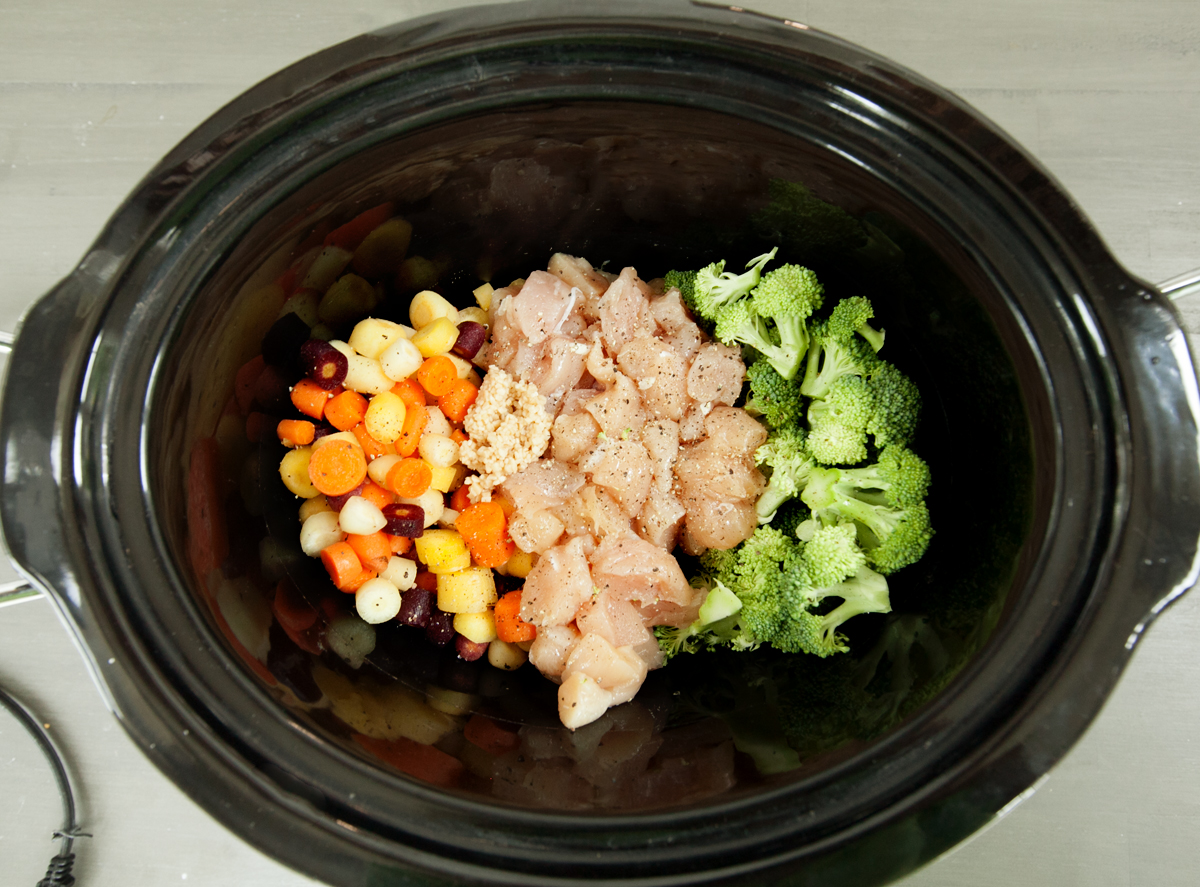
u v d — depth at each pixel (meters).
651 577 0.42
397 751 0.37
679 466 0.43
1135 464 0.33
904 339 0.44
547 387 0.44
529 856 0.33
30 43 0.49
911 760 0.33
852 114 0.35
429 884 0.32
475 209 0.43
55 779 0.47
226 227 0.35
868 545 0.43
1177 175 0.48
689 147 0.39
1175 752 0.46
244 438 0.41
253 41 0.49
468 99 0.35
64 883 0.45
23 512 0.33
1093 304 0.34
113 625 0.33
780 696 0.41
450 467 0.44
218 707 0.33
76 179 0.49
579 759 0.40
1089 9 0.48
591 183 0.43
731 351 0.43
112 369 0.34
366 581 0.43
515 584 0.46
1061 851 0.46
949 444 0.44
